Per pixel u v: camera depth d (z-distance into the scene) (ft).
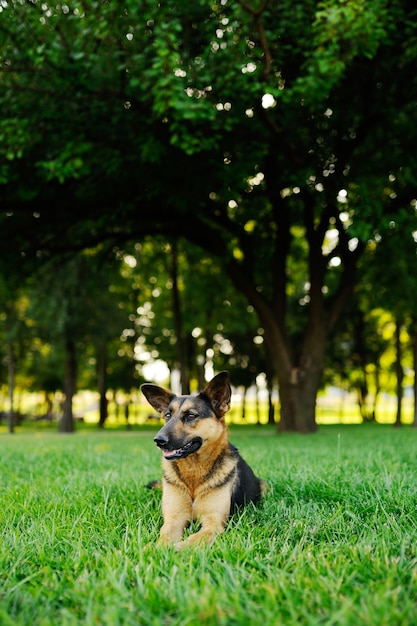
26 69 33.58
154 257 81.05
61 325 81.56
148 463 23.53
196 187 38.27
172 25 28.12
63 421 93.76
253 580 8.48
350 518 12.84
